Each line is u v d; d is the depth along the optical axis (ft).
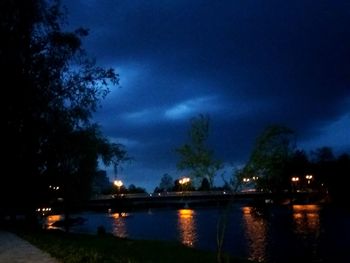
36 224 166.91
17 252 75.72
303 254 142.51
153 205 526.98
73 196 173.99
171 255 90.27
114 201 465.06
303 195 447.42
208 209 511.40
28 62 127.13
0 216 175.22
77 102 139.44
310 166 471.21
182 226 269.03
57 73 132.98
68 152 147.02
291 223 251.39
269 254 143.54
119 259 68.69
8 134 131.85
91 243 104.17
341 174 455.22
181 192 468.34
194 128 83.51
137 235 215.10
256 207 343.05
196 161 82.79
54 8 130.00
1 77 121.70
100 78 140.97
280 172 78.43
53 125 137.08
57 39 130.93
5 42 121.39
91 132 157.38
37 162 143.13
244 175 79.87
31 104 128.16
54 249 75.56
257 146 77.36
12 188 151.33
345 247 154.92
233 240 182.70
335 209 371.76
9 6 121.60
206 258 88.38
